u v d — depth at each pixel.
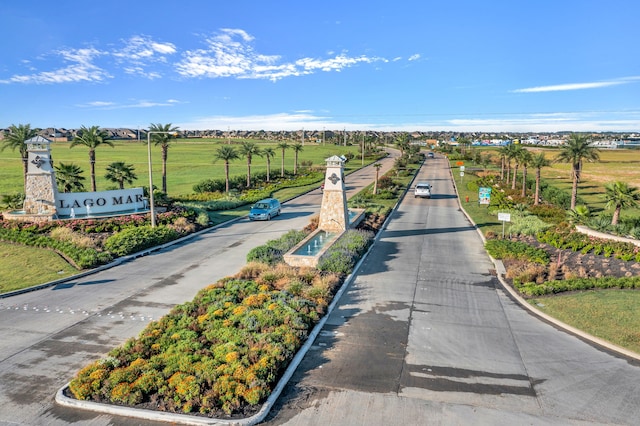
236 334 13.58
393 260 23.92
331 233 28.48
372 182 65.00
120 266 22.81
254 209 36.66
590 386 11.58
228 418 10.05
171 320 14.78
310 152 130.75
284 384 11.53
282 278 19.22
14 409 10.45
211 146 152.25
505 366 12.60
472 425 9.95
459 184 62.81
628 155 124.31
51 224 27.88
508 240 26.27
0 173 68.88
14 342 13.91
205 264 23.22
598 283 18.75
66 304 17.27
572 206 38.44
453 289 19.28
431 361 12.88
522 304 17.48
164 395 10.81
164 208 34.72
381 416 10.26
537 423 10.04
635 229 25.55
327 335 14.62
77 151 116.12
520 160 54.19
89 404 10.55
